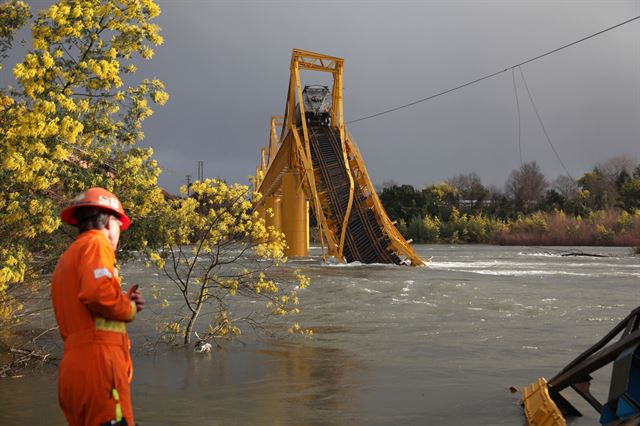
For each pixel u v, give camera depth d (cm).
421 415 654
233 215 1113
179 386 793
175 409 676
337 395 747
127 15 1045
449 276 3084
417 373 881
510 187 16575
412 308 1750
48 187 925
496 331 1322
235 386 792
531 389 677
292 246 5869
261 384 805
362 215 4941
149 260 1141
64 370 369
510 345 1139
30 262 1034
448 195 15162
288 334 1262
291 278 2477
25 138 856
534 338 1223
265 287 1202
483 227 12588
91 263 371
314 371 894
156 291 1189
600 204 14150
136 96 1105
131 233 1098
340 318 1528
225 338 1201
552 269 3959
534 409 628
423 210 13850
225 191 1109
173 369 905
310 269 3753
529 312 1675
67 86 986
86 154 1066
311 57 5772
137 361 966
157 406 689
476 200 15800
